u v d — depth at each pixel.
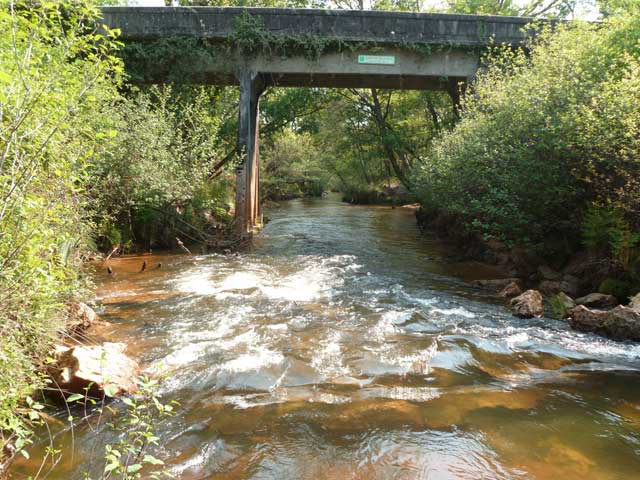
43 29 3.71
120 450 3.76
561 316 7.63
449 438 4.07
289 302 8.29
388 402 4.73
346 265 11.97
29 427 3.98
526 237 10.08
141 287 9.23
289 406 4.62
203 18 14.54
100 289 8.98
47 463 3.56
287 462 3.71
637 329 6.46
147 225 13.52
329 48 14.99
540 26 14.66
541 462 3.74
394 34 14.95
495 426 4.28
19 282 3.22
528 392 4.99
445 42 14.97
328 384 5.12
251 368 5.45
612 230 8.23
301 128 25.95
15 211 3.12
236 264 11.80
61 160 4.10
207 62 14.62
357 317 7.50
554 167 9.09
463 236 14.47
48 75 3.70
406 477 3.54
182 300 8.30
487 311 7.96
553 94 9.39
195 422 4.28
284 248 14.58
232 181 21.02
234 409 4.54
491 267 11.62
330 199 42.53
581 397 4.88
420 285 9.84
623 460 3.77
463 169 11.57
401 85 17.73
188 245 14.38
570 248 9.95
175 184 12.26
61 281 4.54
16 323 3.42
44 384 3.92
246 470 3.60
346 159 37.19
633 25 10.40
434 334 6.74
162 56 14.41
